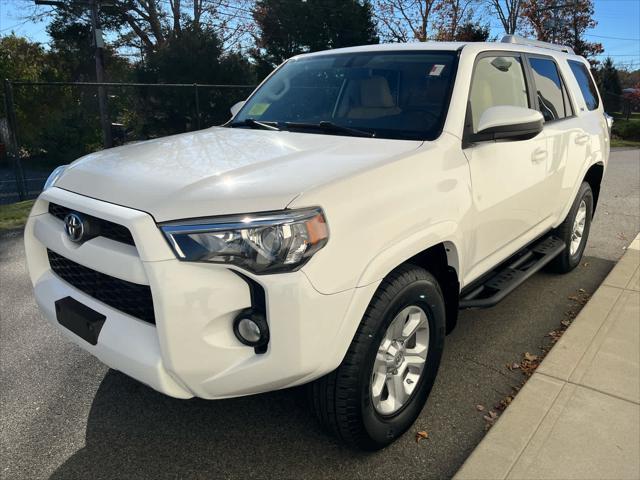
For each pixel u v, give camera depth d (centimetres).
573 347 361
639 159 1600
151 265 209
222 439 285
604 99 3738
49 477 258
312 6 2872
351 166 247
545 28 3259
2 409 310
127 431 292
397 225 247
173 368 212
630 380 323
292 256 211
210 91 1927
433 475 260
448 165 288
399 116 321
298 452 275
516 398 306
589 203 518
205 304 210
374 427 259
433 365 290
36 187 1327
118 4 3008
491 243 341
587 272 521
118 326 234
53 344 388
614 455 262
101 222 240
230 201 214
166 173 246
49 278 281
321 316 219
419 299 264
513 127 304
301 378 225
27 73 2180
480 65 345
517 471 252
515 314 430
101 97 1798
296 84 388
